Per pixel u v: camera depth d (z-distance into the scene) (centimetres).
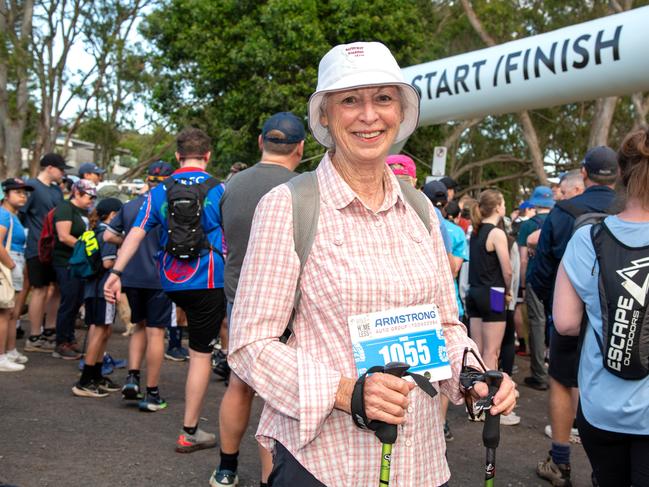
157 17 1781
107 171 2808
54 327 752
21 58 1883
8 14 1900
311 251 166
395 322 164
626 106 2041
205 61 1608
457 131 1961
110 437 446
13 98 1969
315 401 152
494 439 166
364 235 170
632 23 608
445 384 183
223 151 1638
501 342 580
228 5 1585
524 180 2931
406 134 196
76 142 4022
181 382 614
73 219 668
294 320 169
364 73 170
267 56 1504
